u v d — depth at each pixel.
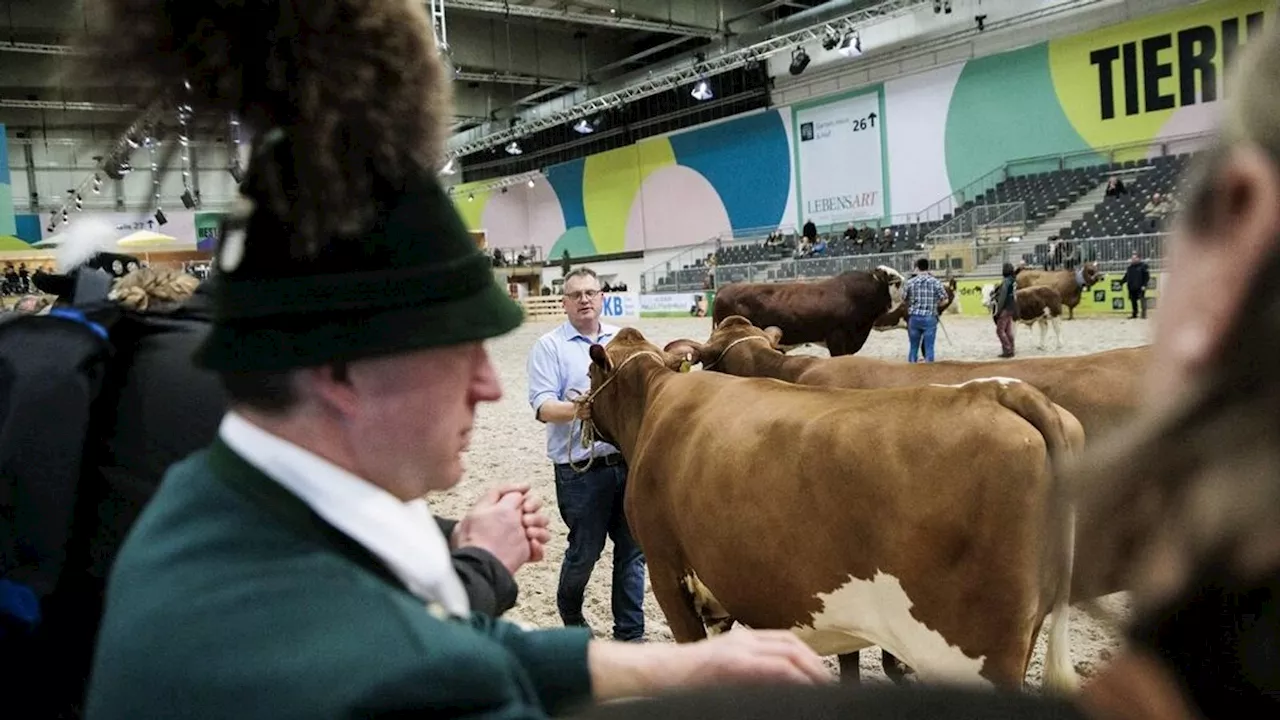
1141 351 3.88
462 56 28.55
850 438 2.47
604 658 1.14
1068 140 23.22
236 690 0.69
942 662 2.41
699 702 0.56
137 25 0.80
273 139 0.79
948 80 25.31
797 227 29.56
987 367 4.10
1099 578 0.43
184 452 1.65
